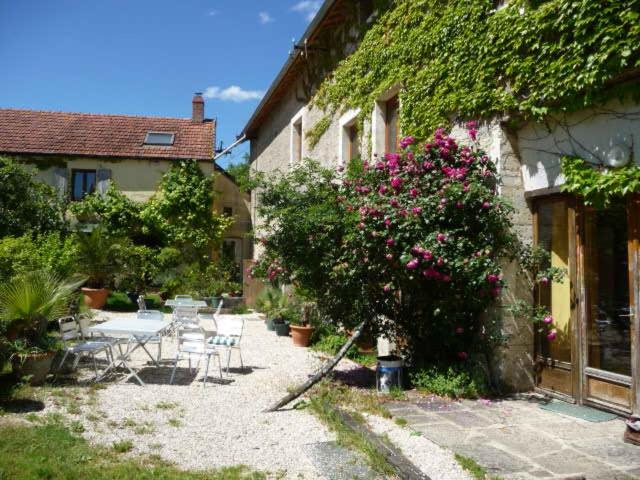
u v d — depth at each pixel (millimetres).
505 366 5641
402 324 6184
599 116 4809
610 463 3670
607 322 4867
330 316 6473
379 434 4320
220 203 19891
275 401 5496
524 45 5422
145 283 15492
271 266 6445
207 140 18844
